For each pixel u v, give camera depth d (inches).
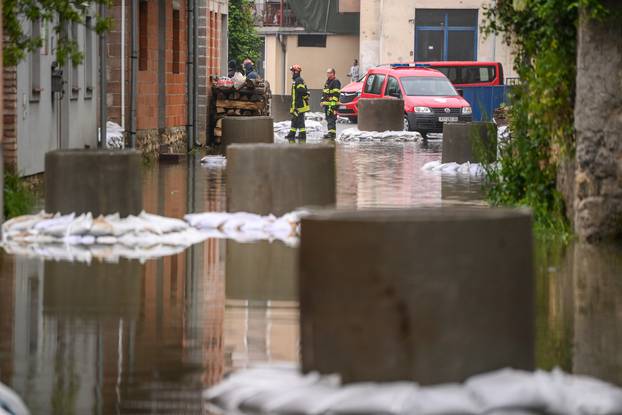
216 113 2891.2
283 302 844.6
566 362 657.6
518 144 1370.6
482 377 538.3
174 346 701.9
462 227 534.9
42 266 978.1
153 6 2428.6
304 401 539.8
